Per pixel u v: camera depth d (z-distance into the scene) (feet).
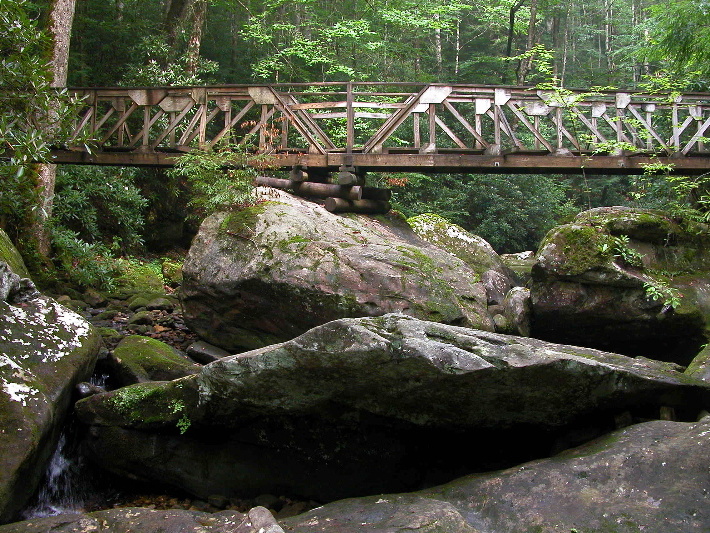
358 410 14.32
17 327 15.83
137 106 29.40
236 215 23.16
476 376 12.31
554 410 13.55
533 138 58.08
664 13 33.06
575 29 91.97
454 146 57.72
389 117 28.45
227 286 21.49
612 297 21.39
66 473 15.60
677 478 10.80
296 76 51.08
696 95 28.27
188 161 25.95
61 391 14.88
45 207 27.81
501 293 24.27
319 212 25.63
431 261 21.76
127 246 37.68
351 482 15.03
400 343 12.32
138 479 15.81
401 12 51.78
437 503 11.46
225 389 14.05
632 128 28.12
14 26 15.94
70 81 41.73
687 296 21.59
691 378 14.58
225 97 28.96
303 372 13.15
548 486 11.43
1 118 15.58
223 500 15.19
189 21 46.80
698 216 24.38
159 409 15.37
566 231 21.89
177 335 23.97
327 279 20.29
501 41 73.72
